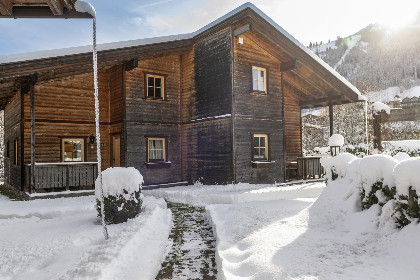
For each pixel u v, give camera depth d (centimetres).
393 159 473
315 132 3303
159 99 1423
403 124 2964
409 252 351
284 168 1427
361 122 3106
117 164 1383
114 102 1385
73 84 1329
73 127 1322
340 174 609
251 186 1234
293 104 1803
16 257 446
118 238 504
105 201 658
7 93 1324
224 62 1310
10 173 1534
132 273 394
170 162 1422
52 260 436
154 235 571
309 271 340
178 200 1091
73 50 1075
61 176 1122
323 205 589
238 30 1256
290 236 480
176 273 433
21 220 734
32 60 975
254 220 634
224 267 393
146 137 1364
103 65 1245
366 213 482
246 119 1308
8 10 435
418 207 387
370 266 341
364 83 5403
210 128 1355
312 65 1397
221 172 1301
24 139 1205
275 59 1442
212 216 721
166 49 1360
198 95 1423
